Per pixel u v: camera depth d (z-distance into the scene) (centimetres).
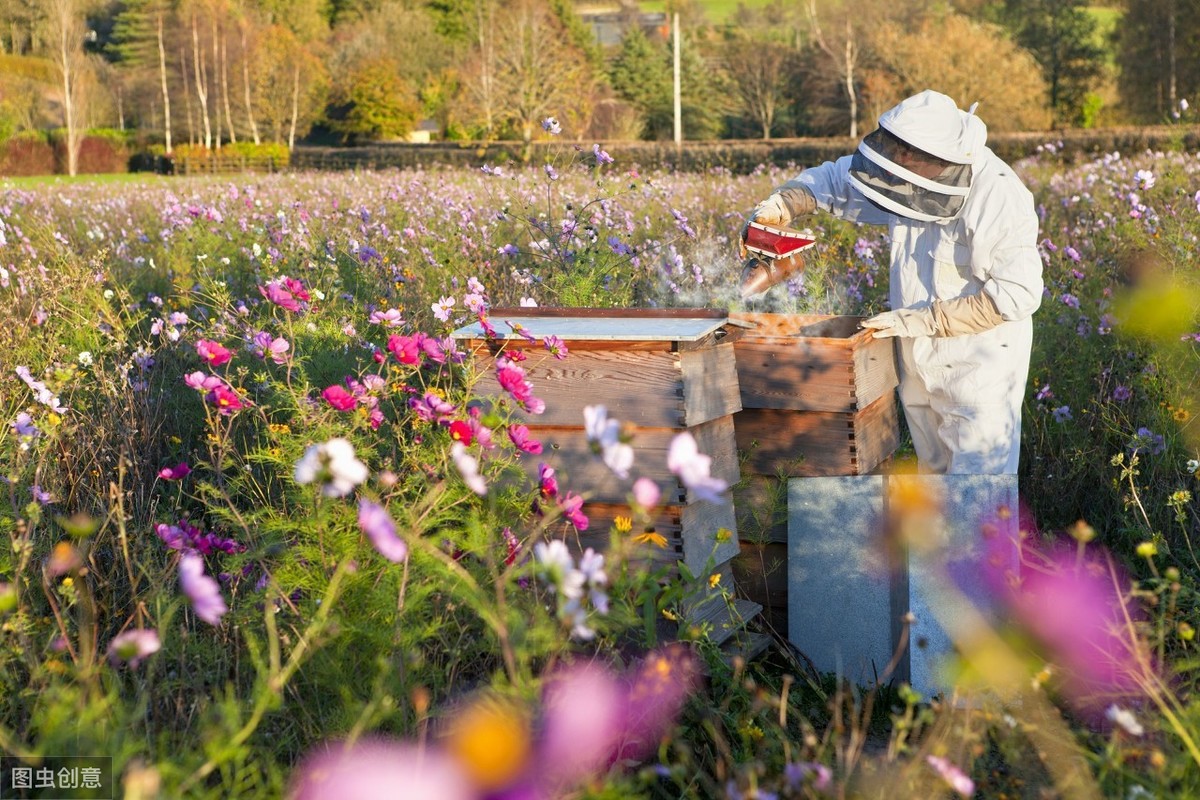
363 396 327
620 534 315
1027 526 408
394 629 252
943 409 380
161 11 7275
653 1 11406
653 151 2267
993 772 260
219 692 255
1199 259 594
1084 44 5734
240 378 399
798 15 7494
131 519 339
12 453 350
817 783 215
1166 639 312
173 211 914
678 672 282
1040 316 610
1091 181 1010
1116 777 235
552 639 246
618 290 599
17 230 902
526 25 4384
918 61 5272
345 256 666
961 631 321
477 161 2512
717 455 335
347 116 6888
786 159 2439
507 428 307
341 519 283
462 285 642
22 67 7481
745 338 353
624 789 218
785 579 365
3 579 312
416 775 205
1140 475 435
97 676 242
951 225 367
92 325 504
